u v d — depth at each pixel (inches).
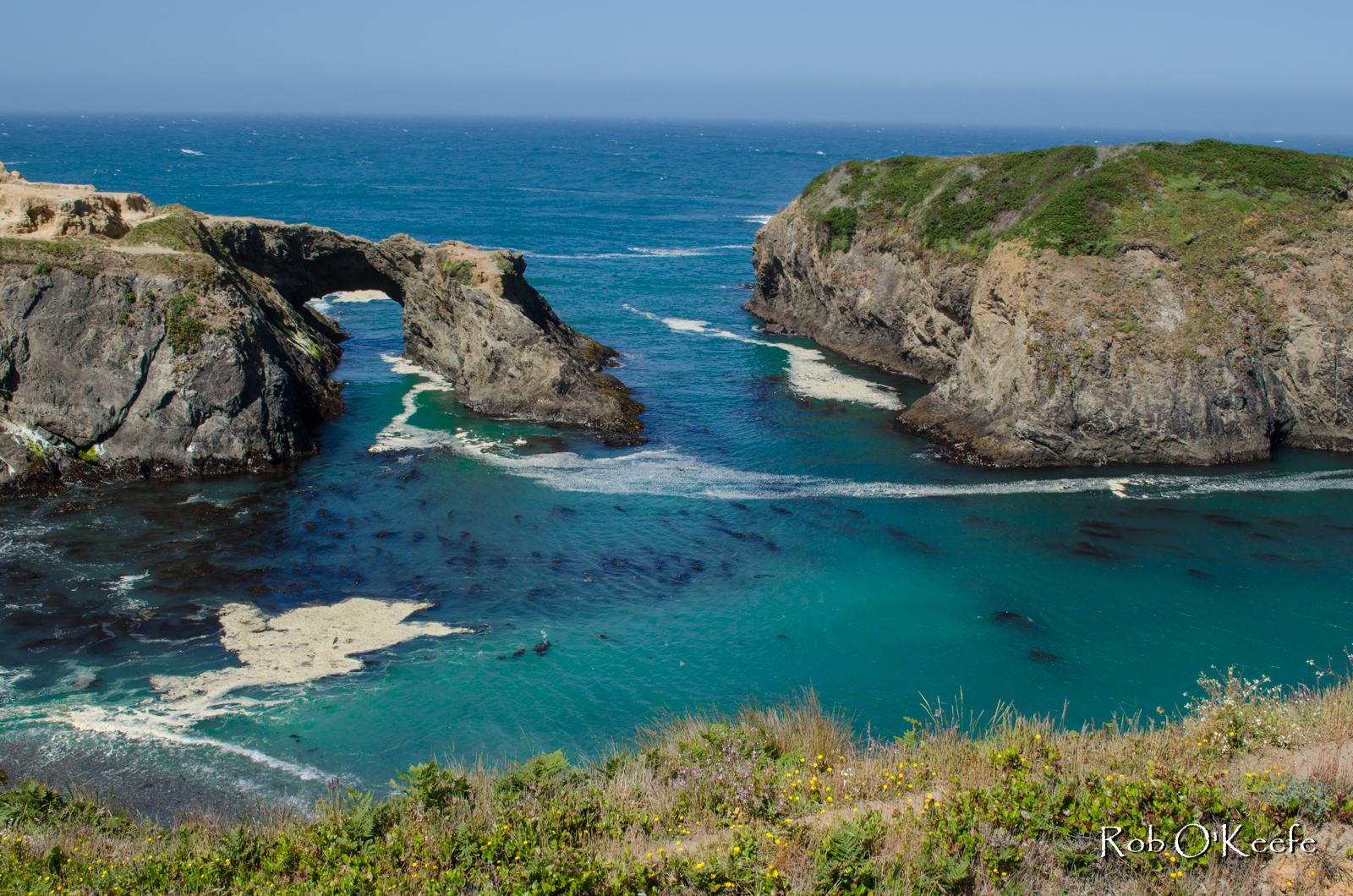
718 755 573.6
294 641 964.6
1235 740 532.4
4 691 856.9
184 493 1378.0
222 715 832.3
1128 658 975.6
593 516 1322.6
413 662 934.4
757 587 1123.9
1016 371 1653.5
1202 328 1657.2
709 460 1582.2
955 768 536.1
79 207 1690.5
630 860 442.0
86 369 1445.6
